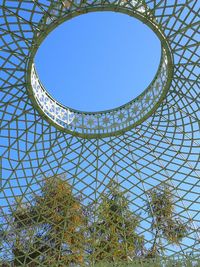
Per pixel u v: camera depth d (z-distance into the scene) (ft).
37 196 122.93
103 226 128.88
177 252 122.72
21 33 84.64
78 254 130.31
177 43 90.68
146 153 118.83
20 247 125.90
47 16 82.33
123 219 128.26
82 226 128.88
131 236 138.00
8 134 107.65
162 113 110.22
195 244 121.08
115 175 122.72
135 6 82.64
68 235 144.66
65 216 128.57
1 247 128.36
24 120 106.73
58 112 109.81
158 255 128.67
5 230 121.08
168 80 98.78
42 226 149.07
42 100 104.88
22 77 95.40
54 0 78.95
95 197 124.57
